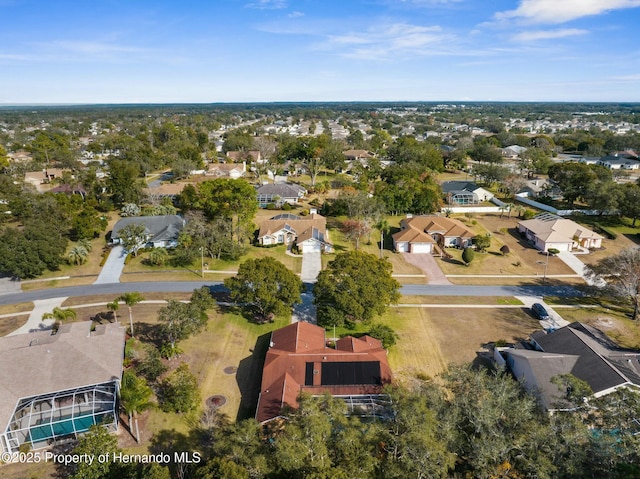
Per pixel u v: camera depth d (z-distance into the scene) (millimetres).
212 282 64938
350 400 37844
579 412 31719
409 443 27828
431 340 50969
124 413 38625
